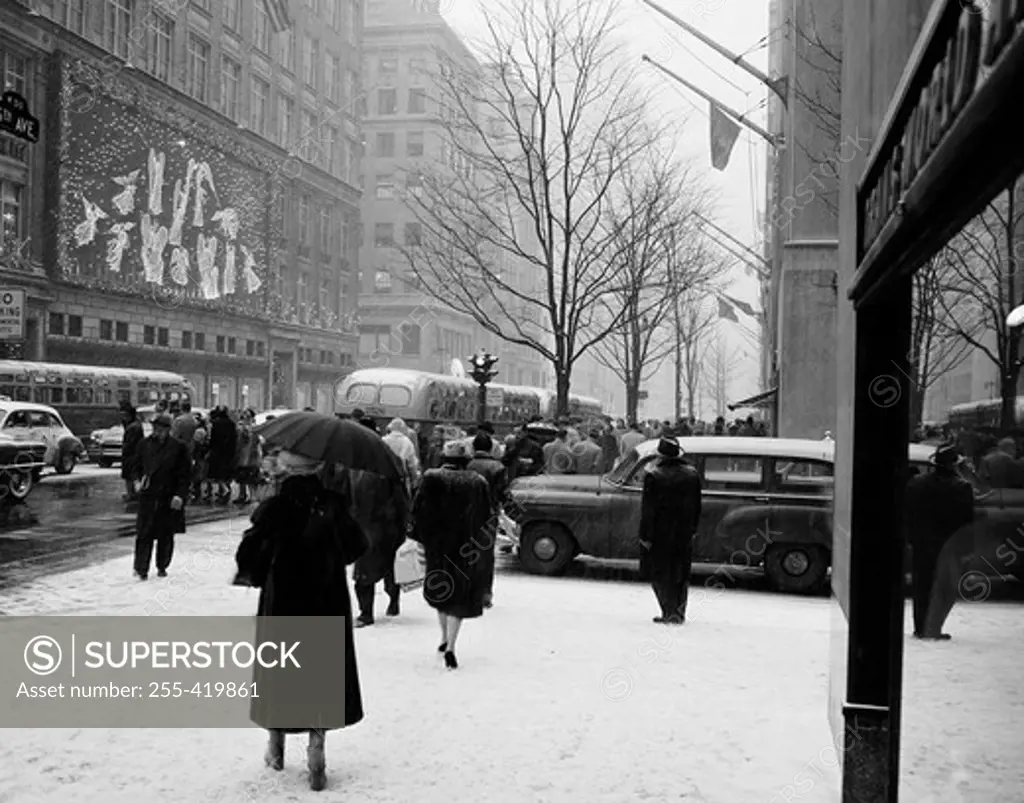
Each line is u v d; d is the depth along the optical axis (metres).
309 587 4.94
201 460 20.30
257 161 53.81
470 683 6.96
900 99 3.35
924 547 4.02
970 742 3.44
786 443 11.84
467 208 33.53
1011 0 2.02
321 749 4.91
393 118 72.50
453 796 4.82
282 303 57.31
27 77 38.03
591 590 11.26
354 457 5.08
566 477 12.66
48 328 39.44
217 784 4.95
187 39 47.69
